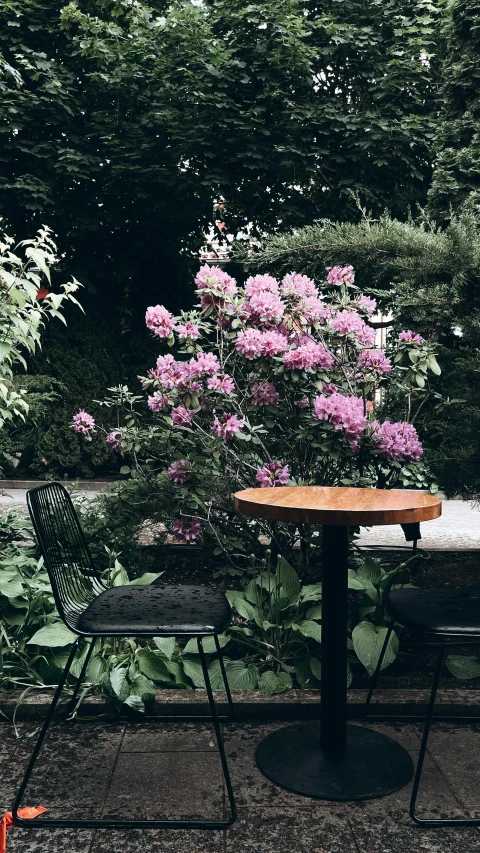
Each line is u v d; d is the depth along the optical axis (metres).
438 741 3.13
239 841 2.40
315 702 3.33
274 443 4.63
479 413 4.69
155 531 5.34
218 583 5.08
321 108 10.94
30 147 11.52
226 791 2.71
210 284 4.33
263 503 2.68
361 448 4.36
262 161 10.91
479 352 4.75
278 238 5.19
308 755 2.92
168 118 11.20
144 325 12.97
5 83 11.15
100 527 4.95
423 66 10.86
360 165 10.86
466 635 2.51
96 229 11.77
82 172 11.38
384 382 4.74
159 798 2.65
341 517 2.51
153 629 2.50
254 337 4.14
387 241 4.64
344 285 4.64
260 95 10.84
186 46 11.08
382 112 11.03
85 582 3.15
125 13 12.17
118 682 3.24
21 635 3.81
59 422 12.40
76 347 12.58
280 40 10.50
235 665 3.59
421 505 2.62
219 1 11.13
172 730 3.23
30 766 2.53
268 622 3.75
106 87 11.73
